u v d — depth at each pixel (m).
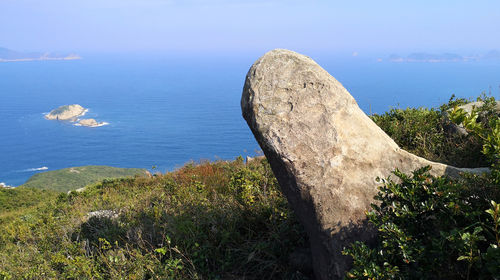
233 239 4.52
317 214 3.47
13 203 24.58
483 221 2.75
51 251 5.98
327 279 3.41
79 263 4.46
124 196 9.71
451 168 3.94
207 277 4.11
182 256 4.36
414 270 2.82
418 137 6.33
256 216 4.86
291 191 3.61
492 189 2.96
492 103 6.27
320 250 3.49
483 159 5.20
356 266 2.79
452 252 2.60
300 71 3.78
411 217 2.86
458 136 6.12
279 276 4.00
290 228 4.37
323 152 3.52
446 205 2.80
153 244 4.86
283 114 3.61
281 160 3.52
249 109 3.78
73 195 13.73
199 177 8.88
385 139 3.92
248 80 3.92
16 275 5.21
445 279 2.66
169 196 6.92
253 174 6.12
